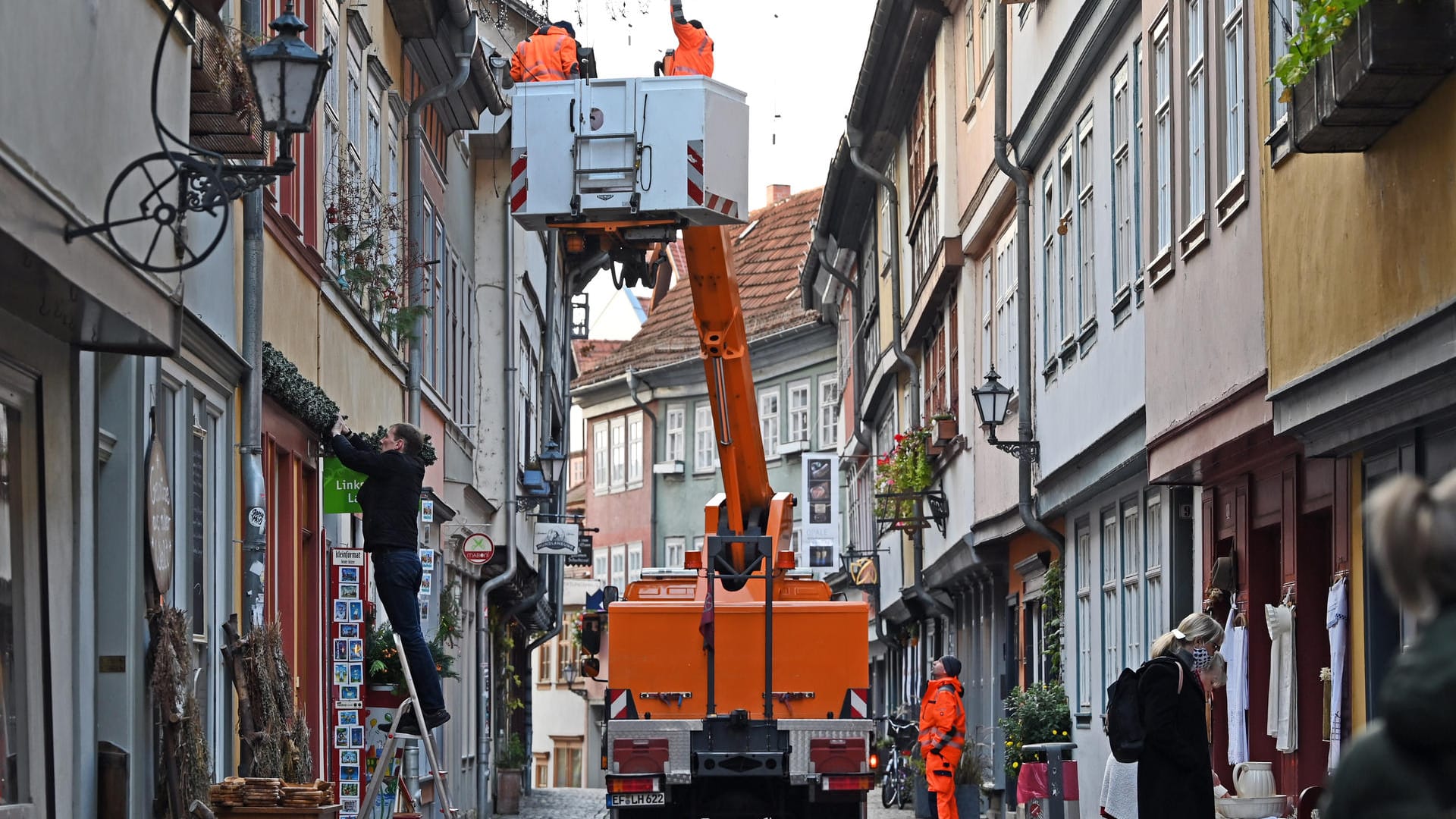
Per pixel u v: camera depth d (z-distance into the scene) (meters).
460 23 21.28
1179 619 16.50
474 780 29.50
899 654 41.56
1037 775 17.58
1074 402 19.78
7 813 7.82
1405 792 3.72
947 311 29.31
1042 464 21.66
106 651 9.85
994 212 24.33
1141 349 16.67
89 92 7.61
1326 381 10.86
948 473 29.06
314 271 15.73
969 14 26.70
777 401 55.16
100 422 9.96
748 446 18.11
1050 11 20.44
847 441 47.31
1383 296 10.04
